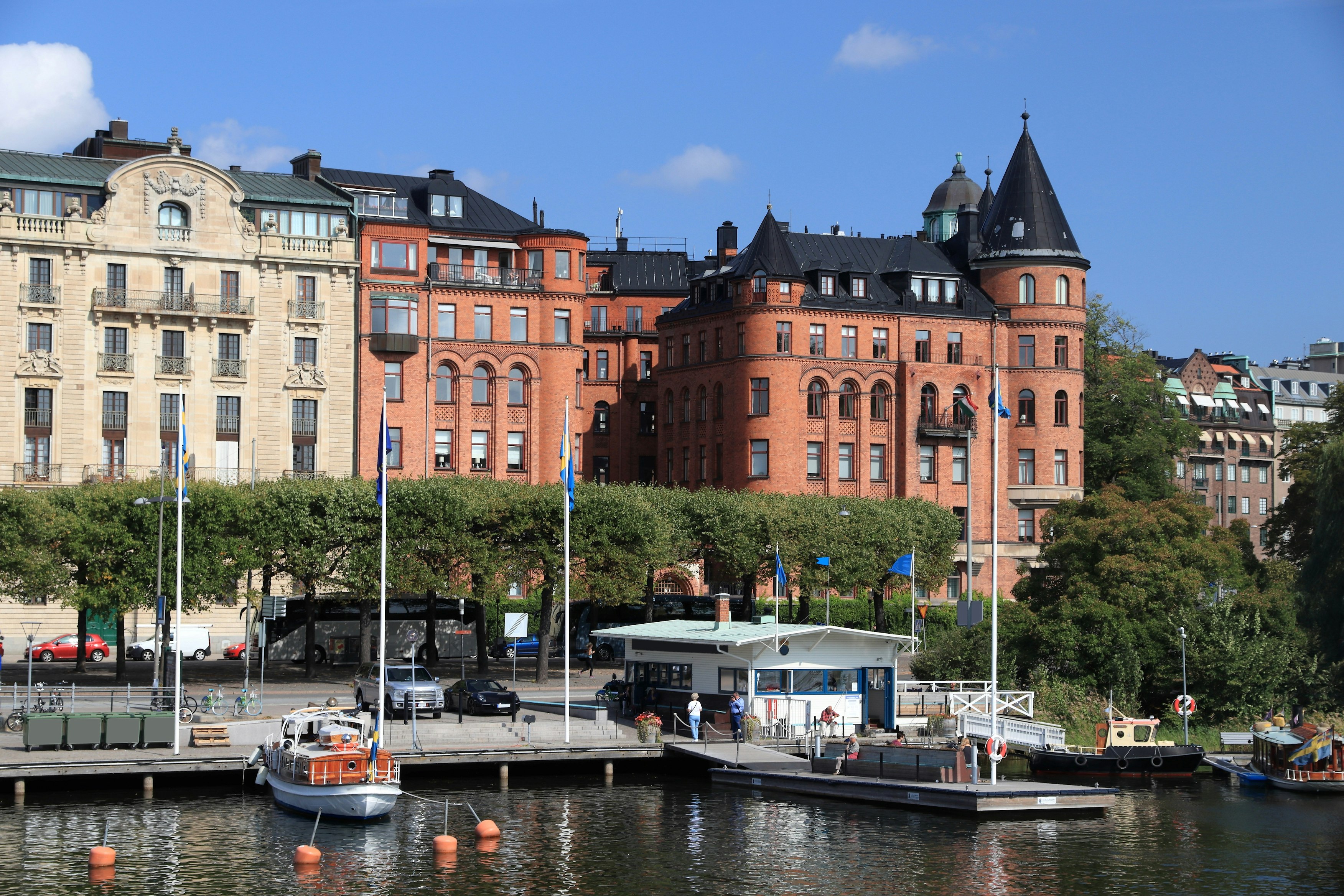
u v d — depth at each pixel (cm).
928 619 10362
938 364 11525
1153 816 5272
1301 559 9550
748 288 11225
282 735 5222
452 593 8306
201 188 9844
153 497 7625
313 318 10081
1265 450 17762
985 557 11456
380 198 10625
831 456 11269
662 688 6762
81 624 8050
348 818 4928
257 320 9950
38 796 5250
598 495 8381
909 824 5047
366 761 4978
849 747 5659
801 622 10012
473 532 8312
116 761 5284
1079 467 11700
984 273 11831
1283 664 6894
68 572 7600
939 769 5356
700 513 9250
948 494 11494
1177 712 6606
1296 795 5738
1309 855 4691
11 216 9369
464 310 10769
